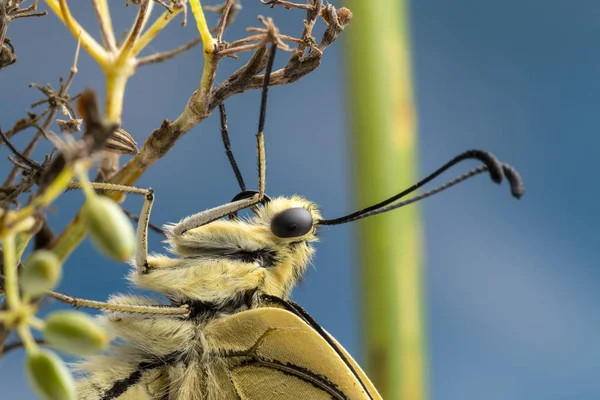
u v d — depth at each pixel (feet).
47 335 0.45
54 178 0.46
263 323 0.62
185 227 0.64
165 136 0.57
